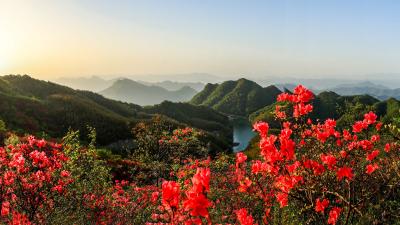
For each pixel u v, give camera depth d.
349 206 4.70
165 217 7.46
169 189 3.51
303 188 5.02
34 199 7.89
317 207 4.93
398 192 5.67
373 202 6.02
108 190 13.02
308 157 5.77
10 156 8.41
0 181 7.54
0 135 28.25
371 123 6.58
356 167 5.86
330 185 5.27
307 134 6.39
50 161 8.64
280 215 6.73
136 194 14.96
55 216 9.02
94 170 13.02
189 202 3.26
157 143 24.34
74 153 12.98
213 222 8.05
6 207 7.56
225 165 15.07
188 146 24.08
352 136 6.69
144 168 24.44
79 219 9.97
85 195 10.48
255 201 7.62
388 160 6.14
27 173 7.92
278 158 4.80
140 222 11.25
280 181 5.00
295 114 6.23
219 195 10.79
